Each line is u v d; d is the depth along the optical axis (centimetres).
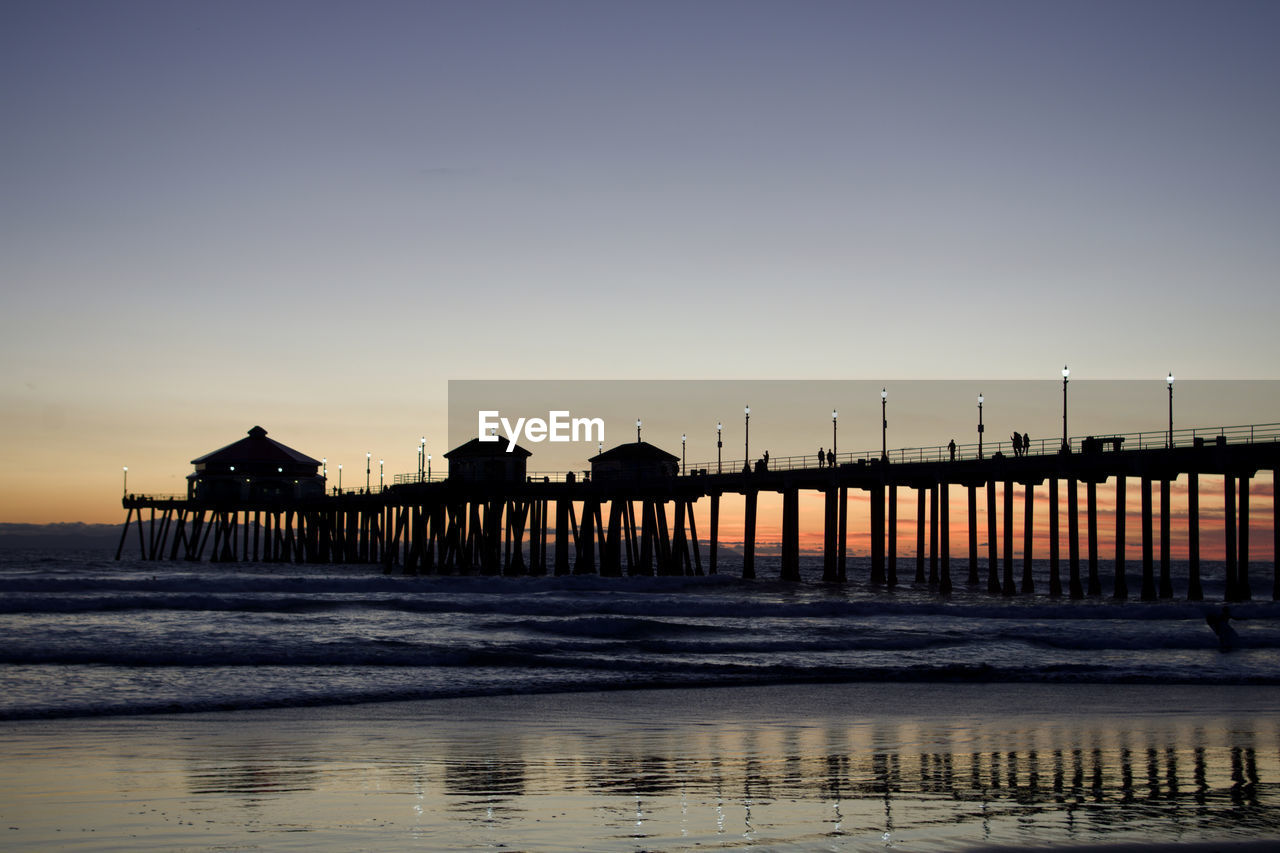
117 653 2486
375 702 2009
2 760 1409
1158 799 1216
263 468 10969
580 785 1287
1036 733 1703
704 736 1664
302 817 1116
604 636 3344
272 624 3481
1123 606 4034
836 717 1881
